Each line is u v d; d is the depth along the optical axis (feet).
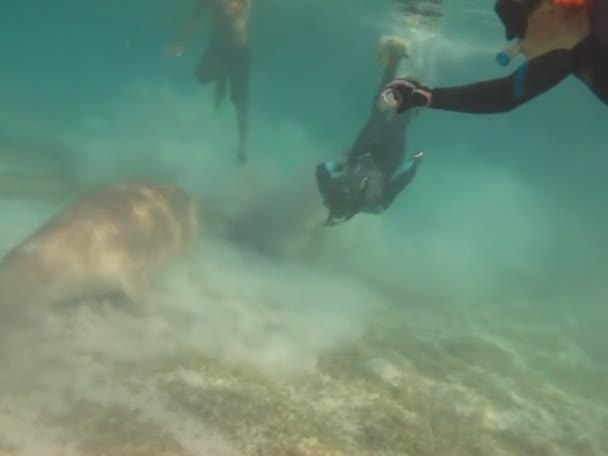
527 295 35.94
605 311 35.45
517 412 18.90
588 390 22.71
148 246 20.68
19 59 166.30
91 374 14.61
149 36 267.39
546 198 123.54
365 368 18.94
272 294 24.29
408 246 40.22
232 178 42.09
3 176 32.86
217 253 27.86
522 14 5.71
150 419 13.10
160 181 24.45
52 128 54.34
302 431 14.03
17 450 11.26
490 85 6.12
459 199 80.64
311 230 34.19
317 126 156.97
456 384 19.83
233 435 13.16
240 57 40.78
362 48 157.89
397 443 14.66
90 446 11.79
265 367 17.24
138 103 90.22
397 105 6.40
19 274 16.34
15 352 14.90
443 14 62.85
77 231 18.08
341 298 26.08
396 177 25.45
